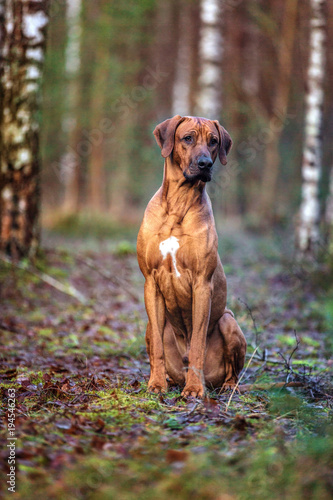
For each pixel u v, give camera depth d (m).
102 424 3.62
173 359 4.86
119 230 20.92
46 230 20.45
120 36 24.73
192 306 4.59
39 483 2.80
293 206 24.48
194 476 2.81
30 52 9.84
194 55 27.20
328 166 23.73
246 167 28.75
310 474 2.78
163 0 27.70
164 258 4.52
